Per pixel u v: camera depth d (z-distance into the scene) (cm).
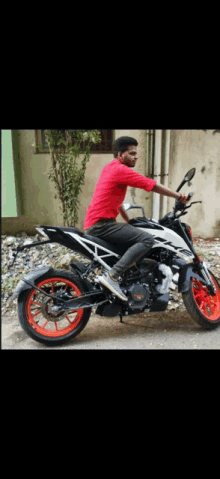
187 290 301
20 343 294
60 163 455
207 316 316
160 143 509
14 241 491
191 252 310
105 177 283
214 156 530
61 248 459
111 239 284
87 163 514
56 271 287
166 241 297
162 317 342
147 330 315
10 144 489
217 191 541
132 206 315
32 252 453
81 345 288
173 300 368
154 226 298
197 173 536
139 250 274
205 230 554
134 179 276
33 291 280
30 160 513
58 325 332
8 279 390
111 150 513
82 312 291
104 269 293
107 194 281
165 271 294
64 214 469
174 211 309
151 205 539
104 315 291
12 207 506
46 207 526
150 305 298
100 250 285
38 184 520
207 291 329
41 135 506
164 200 530
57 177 464
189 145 527
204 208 546
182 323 329
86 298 285
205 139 526
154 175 520
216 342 291
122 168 277
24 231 532
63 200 468
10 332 313
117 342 293
